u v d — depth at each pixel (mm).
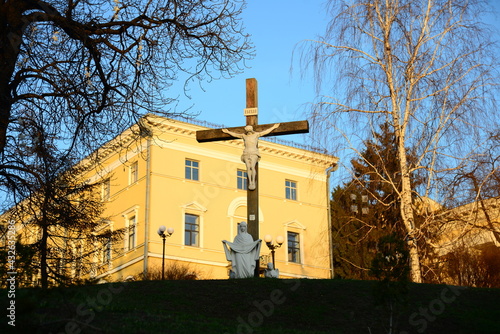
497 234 25578
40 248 22484
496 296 20797
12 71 18109
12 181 19172
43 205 20547
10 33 18094
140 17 19875
